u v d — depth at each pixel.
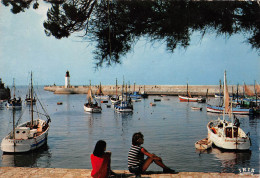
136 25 5.34
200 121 45.16
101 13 5.38
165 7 4.96
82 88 136.75
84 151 25.02
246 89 74.06
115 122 44.91
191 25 5.06
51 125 42.06
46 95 127.25
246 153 23.50
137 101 90.00
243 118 49.03
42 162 21.53
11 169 7.24
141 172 6.70
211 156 22.53
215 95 97.94
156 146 26.39
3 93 88.06
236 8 5.08
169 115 53.84
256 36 5.27
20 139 23.88
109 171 6.39
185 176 6.59
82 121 46.50
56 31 5.40
